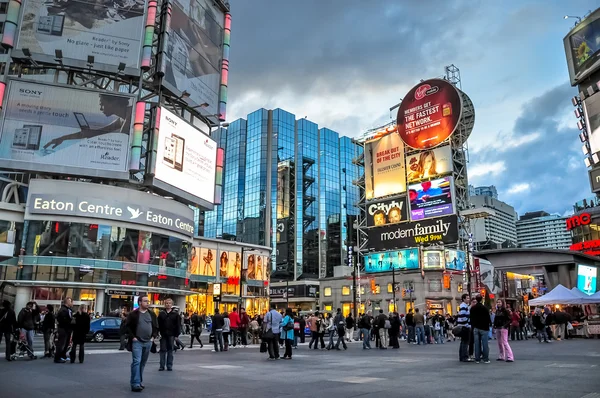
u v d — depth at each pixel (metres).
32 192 43.88
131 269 45.94
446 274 64.50
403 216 67.94
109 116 47.38
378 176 72.38
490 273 65.25
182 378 11.40
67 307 15.34
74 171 45.22
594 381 9.86
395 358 17.31
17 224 44.00
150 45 49.31
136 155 47.03
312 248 124.56
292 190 127.94
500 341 15.02
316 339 24.61
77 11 48.06
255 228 124.19
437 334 29.80
